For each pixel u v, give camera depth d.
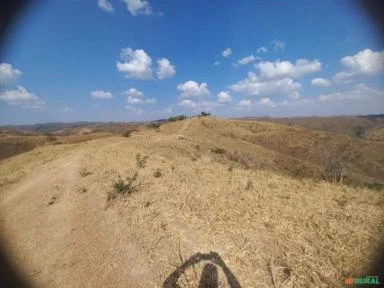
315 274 3.51
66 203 7.89
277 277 3.49
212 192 6.14
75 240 5.71
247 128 82.88
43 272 5.07
